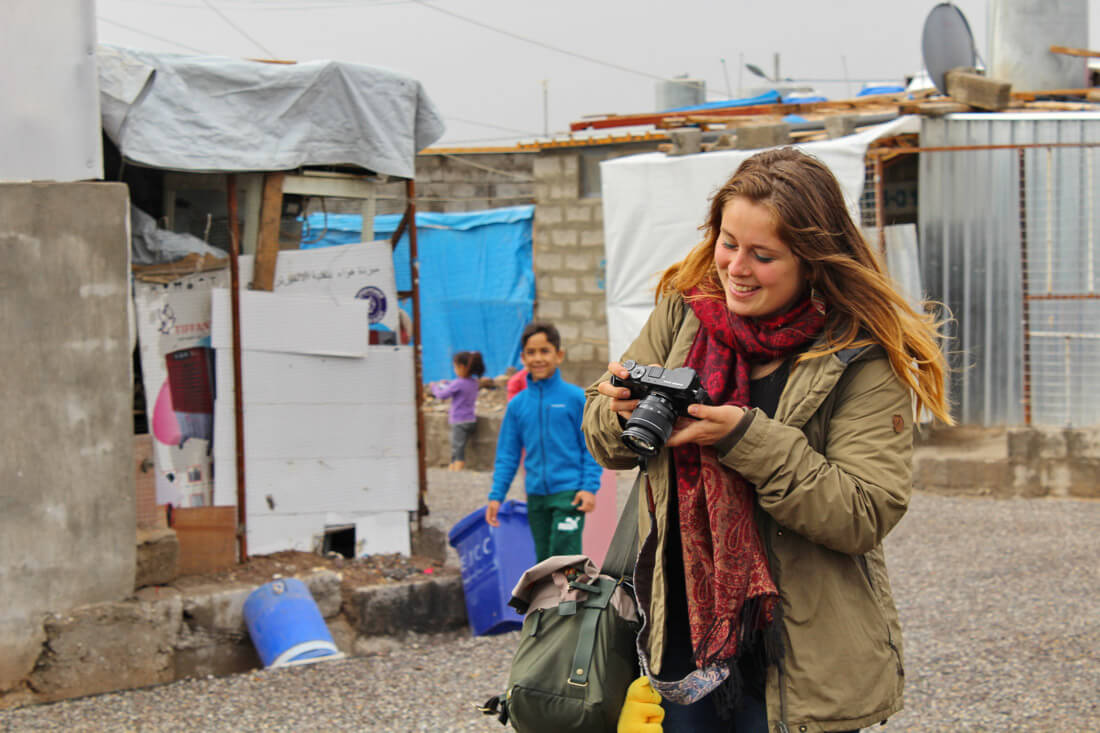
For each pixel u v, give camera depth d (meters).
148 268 6.16
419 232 17.39
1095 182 10.76
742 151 12.47
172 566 5.69
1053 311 10.91
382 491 6.64
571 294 16.61
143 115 5.89
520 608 2.65
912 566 7.53
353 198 6.87
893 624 2.31
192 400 6.29
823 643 2.19
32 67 5.23
